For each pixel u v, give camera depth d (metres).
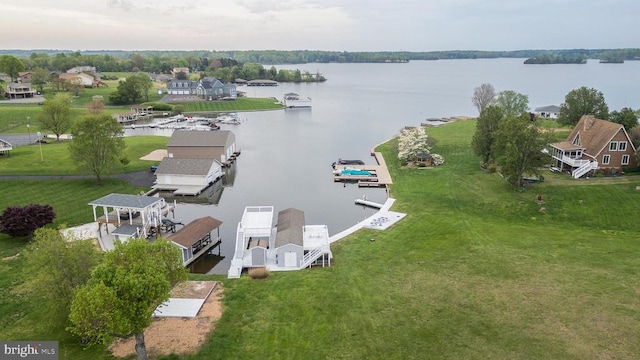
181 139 84.19
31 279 33.59
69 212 55.09
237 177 76.69
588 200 52.44
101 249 45.47
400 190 65.00
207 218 49.81
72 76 187.75
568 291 32.75
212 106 164.62
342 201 63.56
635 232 44.84
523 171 57.38
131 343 28.75
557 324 28.77
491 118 69.12
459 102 190.25
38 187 62.88
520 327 28.75
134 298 25.22
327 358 27.11
